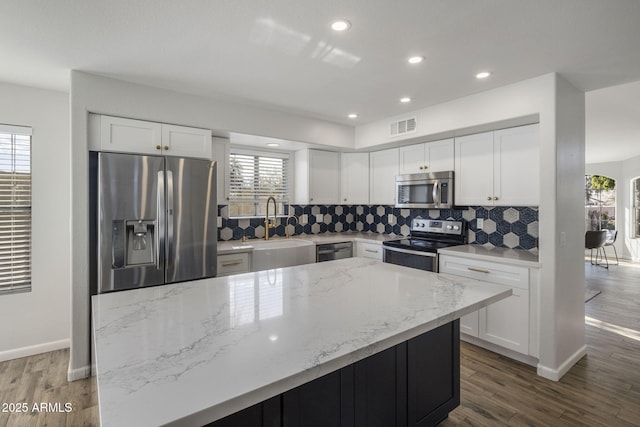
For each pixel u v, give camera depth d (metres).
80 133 2.44
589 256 8.59
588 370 2.63
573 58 2.21
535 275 2.57
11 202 2.83
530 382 2.45
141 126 2.70
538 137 2.79
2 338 2.79
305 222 4.59
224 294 1.62
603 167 8.50
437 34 1.92
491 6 1.64
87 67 2.37
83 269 2.48
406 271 2.18
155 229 2.68
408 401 1.64
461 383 2.44
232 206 4.00
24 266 2.88
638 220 7.76
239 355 0.97
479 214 3.60
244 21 1.79
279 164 4.33
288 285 1.80
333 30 1.88
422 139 3.58
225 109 3.12
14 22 1.79
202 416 0.72
